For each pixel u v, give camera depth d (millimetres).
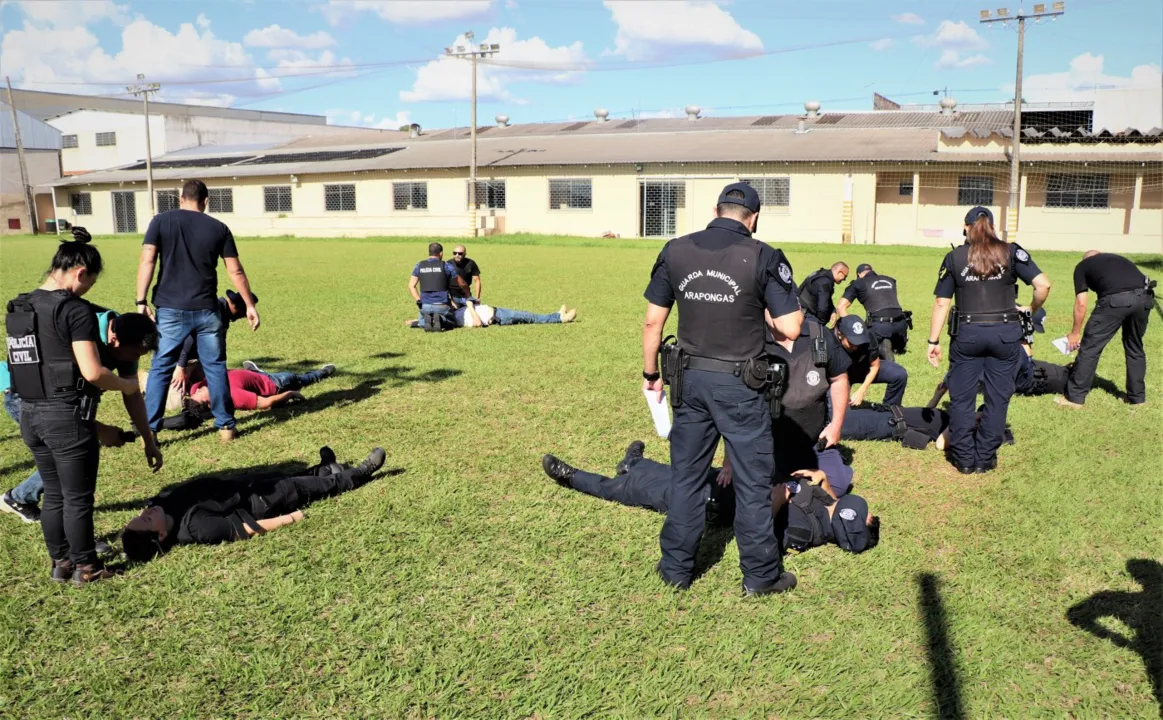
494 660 3404
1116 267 7219
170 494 4406
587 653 3467
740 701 3178
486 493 5199
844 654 3457
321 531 4582
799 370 4281
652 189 37406
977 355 5543
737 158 34906
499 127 52531
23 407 3824
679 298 3762
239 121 66188
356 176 43281
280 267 23016
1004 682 3287
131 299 15250
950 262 5617
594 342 10688
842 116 43844
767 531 3830
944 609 3799
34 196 55438
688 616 3738
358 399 7664
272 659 3385
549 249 31266
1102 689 3223
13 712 3059
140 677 3287
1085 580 4082
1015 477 5539
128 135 62062
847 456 6051
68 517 3895
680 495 3908
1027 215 31828
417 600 3873
